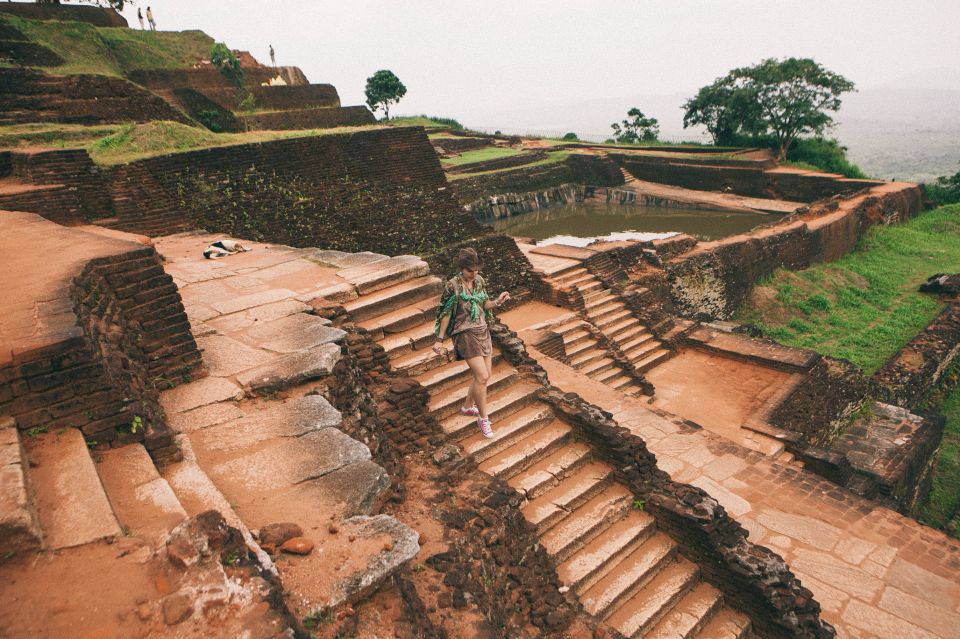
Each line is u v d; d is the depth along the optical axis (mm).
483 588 4324
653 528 6453
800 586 5957
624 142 60125
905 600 6695
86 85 18547
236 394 4852
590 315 16203
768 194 41531
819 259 28141
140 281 5020
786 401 12758
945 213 37250
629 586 5789
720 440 9867
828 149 47438
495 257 17047
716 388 14062
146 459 3576
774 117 46125
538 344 13078
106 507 2910
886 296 24734
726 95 49719
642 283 18703
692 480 8875
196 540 2697
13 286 4277
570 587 5535
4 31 23094
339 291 7129
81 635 2225
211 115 28531
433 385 6582
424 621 3334
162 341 5020
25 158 12141
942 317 20594
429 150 18703
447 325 5898
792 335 21094
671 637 5617
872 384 16391
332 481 3818
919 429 13930
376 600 3098
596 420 6840
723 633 5824
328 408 4715
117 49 29625
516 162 48000
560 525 6098
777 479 8875
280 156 15406
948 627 6352
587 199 46906
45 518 2799
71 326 3584
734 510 8234
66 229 6957
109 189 12680
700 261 21125
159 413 4457
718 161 44719
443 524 4695
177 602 2393
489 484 5512
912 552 7398
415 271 7844
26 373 3322
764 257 24219
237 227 14359
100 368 3559
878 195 34188
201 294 7422
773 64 45469
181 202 13516
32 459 3178
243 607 2443
